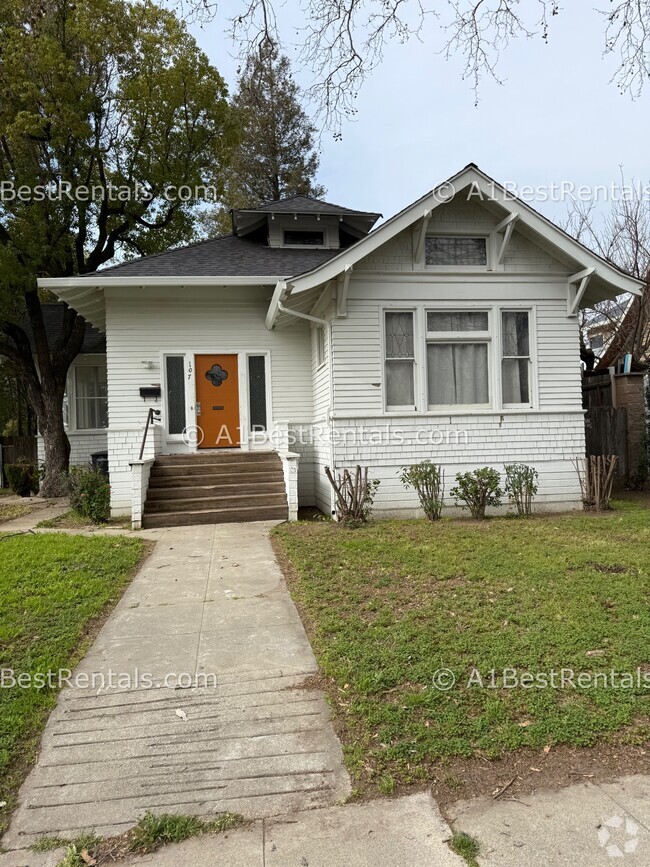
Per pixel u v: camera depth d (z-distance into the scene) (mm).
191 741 3102
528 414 9984
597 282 10078
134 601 5465
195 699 3543
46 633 4535
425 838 2355
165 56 14797
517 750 2867
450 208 9781
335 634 4371
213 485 10297
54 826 2506
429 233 9758
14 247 13586
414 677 3559
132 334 11508
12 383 26641
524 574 5633
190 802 2633
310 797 2637
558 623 4332
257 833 2424
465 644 3992
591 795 2568
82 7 13578
